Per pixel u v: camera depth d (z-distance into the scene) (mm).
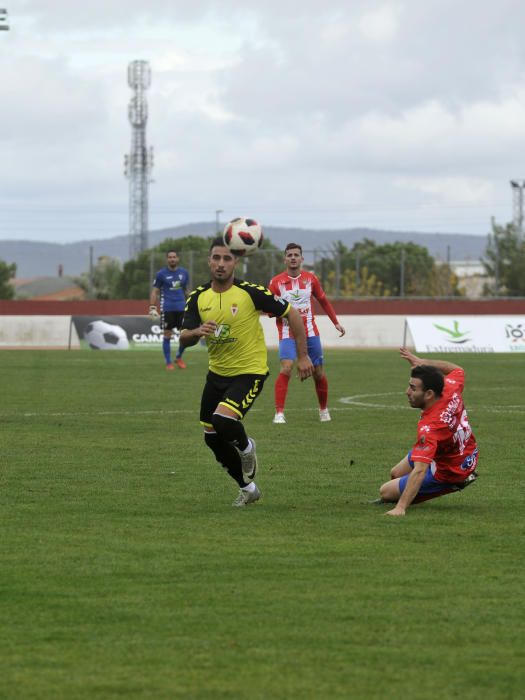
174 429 38469
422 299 127625
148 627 15055
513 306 122688
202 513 23266
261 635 14727
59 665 13547
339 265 132125
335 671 13375
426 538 20812
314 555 19328
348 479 27875
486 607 16094
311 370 24609
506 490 26344
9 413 43688
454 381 23469
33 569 18188
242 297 24062
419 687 12875
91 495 25312
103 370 69750
